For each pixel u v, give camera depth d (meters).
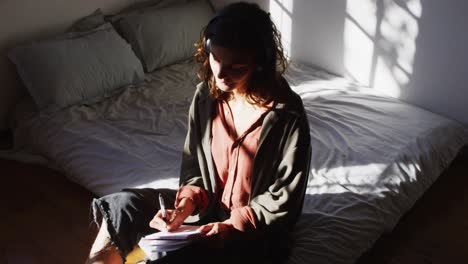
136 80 2.77
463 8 2.26
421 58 2.51
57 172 2.43
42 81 2.46
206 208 1.46
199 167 1.52
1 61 2.62
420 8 2.41
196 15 3.11
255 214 1.34
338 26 2.78
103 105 2.55
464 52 2.35
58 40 2.61
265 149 1.32
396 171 2.01
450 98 2.49
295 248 1.59
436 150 2.19
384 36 2.60
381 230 1.80
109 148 2.17
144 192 1.47
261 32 1.18
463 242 2.00
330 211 1.77
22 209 2.18
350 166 2.02
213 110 1.40
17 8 2.58
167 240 1.28
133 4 3.08
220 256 1.30
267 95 1.27
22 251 1.96
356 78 2.83
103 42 2.68
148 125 2.36
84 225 2.09
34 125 2.45
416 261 1.91
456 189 2.32
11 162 2.52
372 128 2.29
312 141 2.19
